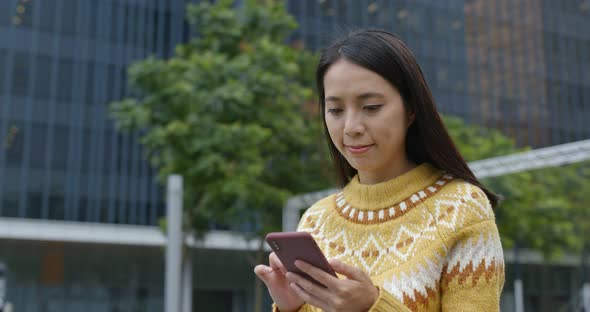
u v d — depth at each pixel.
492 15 32.59
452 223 1.43
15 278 24.55
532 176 16.08
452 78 31.19
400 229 1.51
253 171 12.77
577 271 22.48
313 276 1.31
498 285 1.41
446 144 1.53
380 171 1.61
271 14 14.55
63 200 25.00
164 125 13.26
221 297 27.14
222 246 24.88
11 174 24.48
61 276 25.22
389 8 30.44
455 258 1.42
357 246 1.57
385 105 1.44
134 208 25.86
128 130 13.51
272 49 13.91
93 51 26.14
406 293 1.42
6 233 23.97
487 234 1.42
